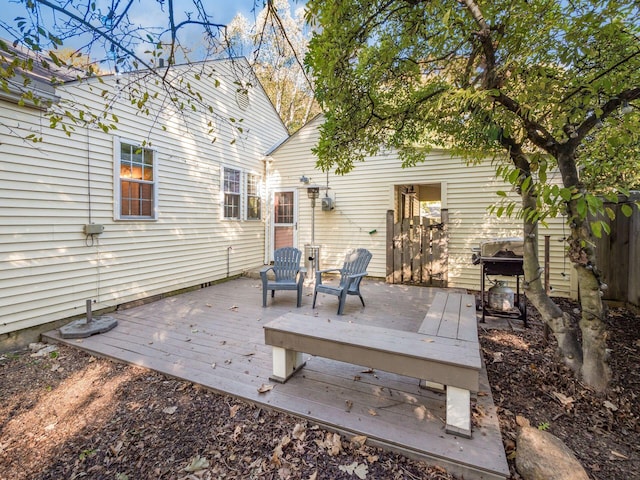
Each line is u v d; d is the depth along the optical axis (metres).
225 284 6.20
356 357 2.06
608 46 1.88
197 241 5.80
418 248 5.95
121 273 4.43
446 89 2.57
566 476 1.45
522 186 1.73
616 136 1.84
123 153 4.47
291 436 1.88
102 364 2.86
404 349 1.96
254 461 1.74
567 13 1.73
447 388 1.81
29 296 3.42
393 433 1.80
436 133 3.46
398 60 2.50
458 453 1.64
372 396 2.18
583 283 2.25
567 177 2.10
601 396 2.15
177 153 5.35
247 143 7.12
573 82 1.99
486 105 2.12
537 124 2.15
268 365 2.68
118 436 1.96
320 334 2.21
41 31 1.69
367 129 3.11
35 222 3.47
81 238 3.94
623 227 4.21
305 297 5.10
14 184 3.29
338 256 6.89
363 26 2.10
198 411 2.15
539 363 2.67
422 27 2.15
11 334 3.28
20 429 2.06
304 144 7.27
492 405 2.07
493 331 3.50
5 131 3.19
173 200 5.29
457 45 2.32
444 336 2.28
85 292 3.98
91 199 4.04
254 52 2.34
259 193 7.56
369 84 2.63
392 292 5.37
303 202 7.30
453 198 5.77
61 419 2.14
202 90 5.84
